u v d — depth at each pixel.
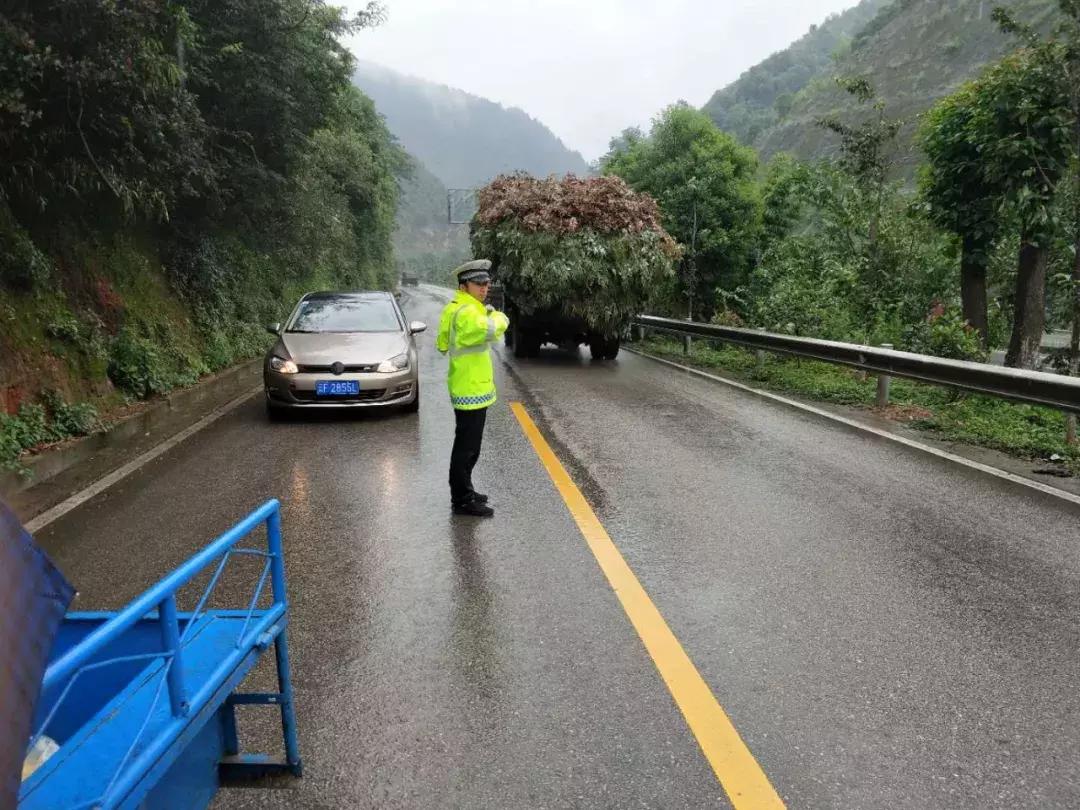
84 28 6.51
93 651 1.56
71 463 6.76
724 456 6.89
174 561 4.51
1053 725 2.84
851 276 15.67
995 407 9.32
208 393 10.73
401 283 92.06
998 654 3.35
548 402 9.72
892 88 100.00
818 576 4.19
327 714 2.91
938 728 2.82
